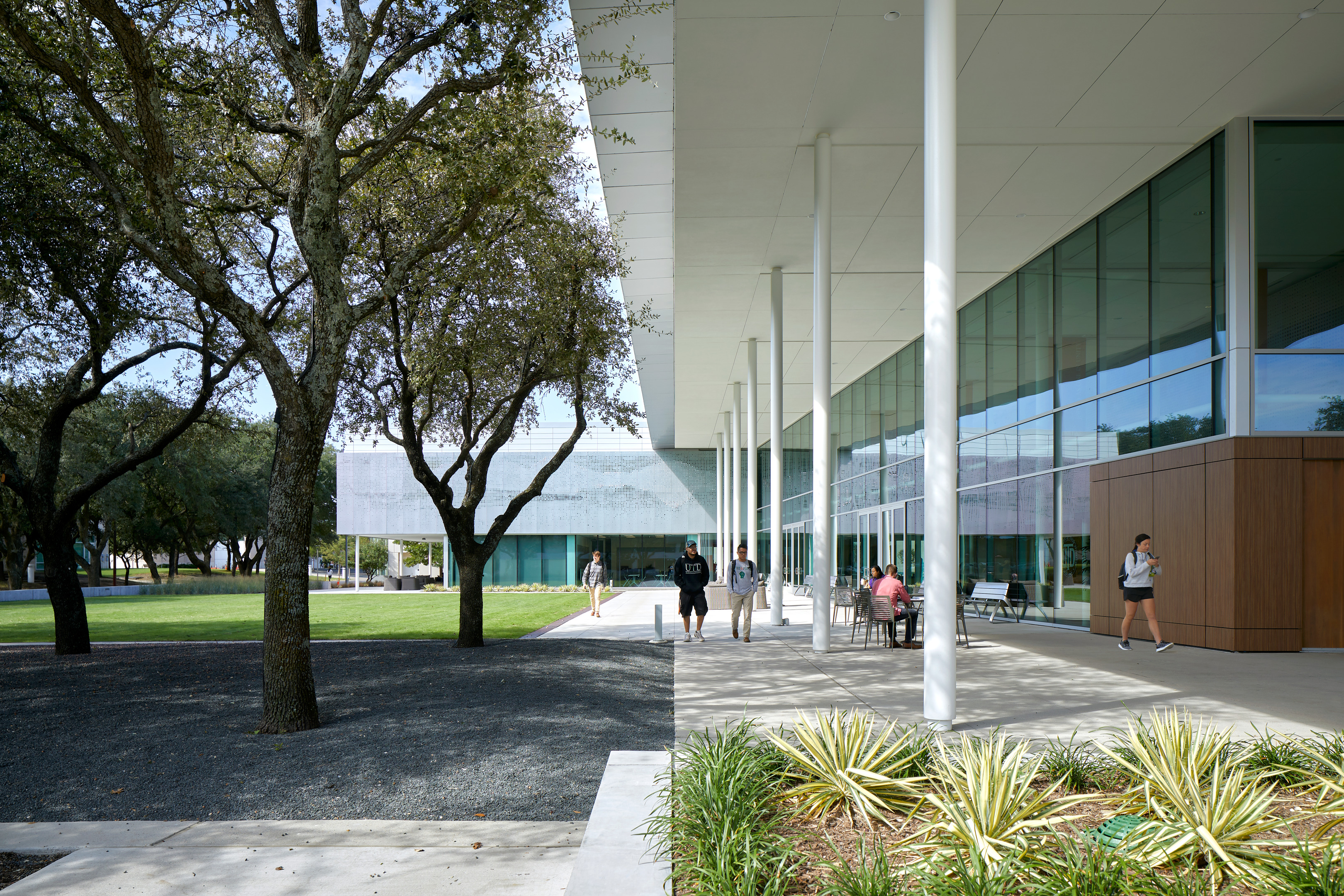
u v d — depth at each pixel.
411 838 5.16
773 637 15.72
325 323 8.34
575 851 4.92
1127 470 14.04
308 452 8.16
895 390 25.45
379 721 8.16
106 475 14.05
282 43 8.70
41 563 59.75
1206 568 12.17
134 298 13.34
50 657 13.57
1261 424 11.67
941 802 3.91
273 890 4.32
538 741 7.33
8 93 9.35
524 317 13.73
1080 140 12.23
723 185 13.77
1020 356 17.98
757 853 3.39
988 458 19.64
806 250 16.72
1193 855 3.41
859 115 11.52
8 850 4.98
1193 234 12.56
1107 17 9.21
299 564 8.05
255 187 11.80
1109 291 14.68
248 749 7.20
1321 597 11.78
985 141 12.24
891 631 13.54
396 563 85.75
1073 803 4.07
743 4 9.05
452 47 8.91
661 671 11.21
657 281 21.27
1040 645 13.14
